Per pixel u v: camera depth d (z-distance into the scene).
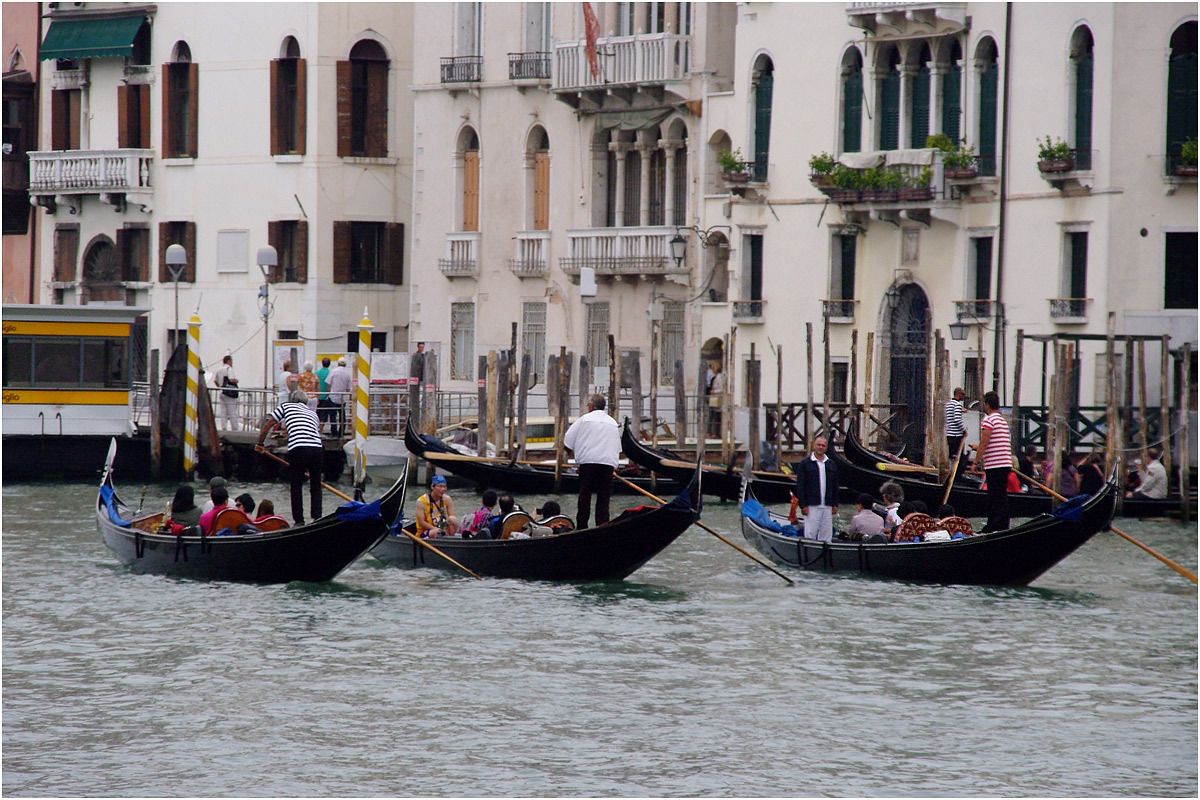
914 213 156.00
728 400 145.62
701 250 174.62
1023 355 149.88
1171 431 139.50
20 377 150.25
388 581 99.56
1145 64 142.25
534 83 186.25
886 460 136.50
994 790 63.88
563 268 183.38
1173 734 70.75
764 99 169.62
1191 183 141.00
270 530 99.38
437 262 196.25
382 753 66.88
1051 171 145.25
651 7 178.12
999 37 150.88
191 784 63.41
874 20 158.00
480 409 147.88
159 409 153.12
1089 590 99.75
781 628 88.06
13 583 98.50
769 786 63.75
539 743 68.25
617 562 98.62
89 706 73.00
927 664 81.19
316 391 161.88
